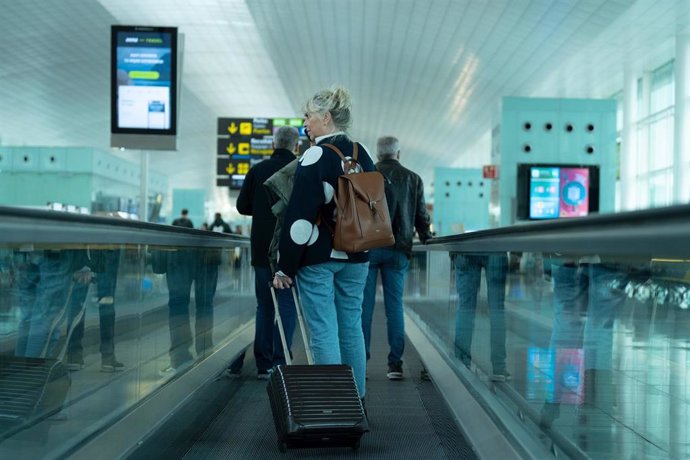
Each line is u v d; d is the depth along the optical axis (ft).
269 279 21.03
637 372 8.08
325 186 13.92
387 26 103.14
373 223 13.84
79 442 10.07
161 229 13.76
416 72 126.31
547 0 76.95
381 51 117.80
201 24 125.29
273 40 119.65
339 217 13.79
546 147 69.92
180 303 15.94
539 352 11.36
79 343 10.03
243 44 139.54
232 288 24.38
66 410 9.62
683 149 80.07
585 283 9.52
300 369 13.43
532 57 96.68
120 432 10.69
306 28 110.32
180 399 13.64
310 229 13.66
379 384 20.85
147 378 13.32
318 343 14.10
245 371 23.53
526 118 70.08
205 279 18.92
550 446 10.72
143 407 12.07
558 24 82.53
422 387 20.40
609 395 8.79
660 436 7.62
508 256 13.37
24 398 8.33
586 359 9.50
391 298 21.44
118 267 11.62
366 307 21.33
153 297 13.69
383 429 15.58
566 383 10.18
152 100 42.11
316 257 13.96
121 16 118.52
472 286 16.75
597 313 9.19
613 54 89.10
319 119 14.94
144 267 13.08
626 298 8.29
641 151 97.19
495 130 73.05
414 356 26.25
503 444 11.49
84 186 106.01
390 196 16.71
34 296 8.53
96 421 10.77
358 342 14.94
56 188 105.70
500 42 95.04
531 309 11.79
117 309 11.59
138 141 42.04
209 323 19.56
